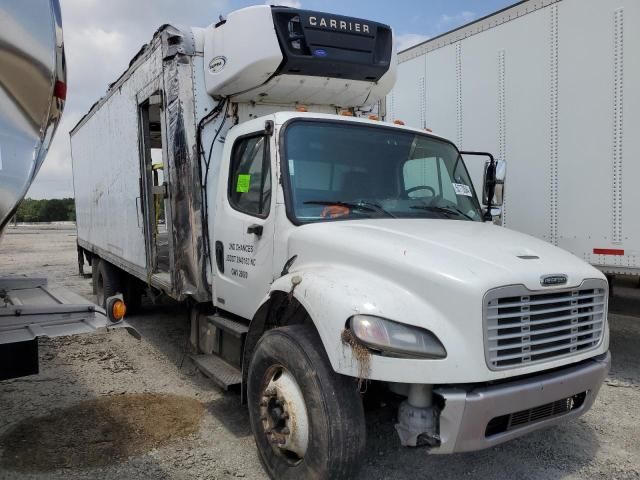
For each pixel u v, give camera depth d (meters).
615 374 5.46
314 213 3.80
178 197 4.78
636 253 5.16
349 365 2.79
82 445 3.93
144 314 8.39
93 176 8.53
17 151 2.70
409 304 2.86
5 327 3.09
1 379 3.03
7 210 2.73
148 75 5.43
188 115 4.73
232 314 4.64
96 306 3.47
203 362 4.51
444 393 2.73
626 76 5.17
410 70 7.63
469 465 3.66
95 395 4.93
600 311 3.35
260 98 4.89
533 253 3.29
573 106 5.62
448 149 4.83
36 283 4.23
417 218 4.07
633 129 5.13
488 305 2.77
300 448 3.10
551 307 3.05
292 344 3.13
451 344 2.73
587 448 3.90
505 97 6.30
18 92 2.66
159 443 3.97
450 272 2.84
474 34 6.64
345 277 3.12
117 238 7.16
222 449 3.89
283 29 4.39
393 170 4.29
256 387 3.50
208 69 4.77
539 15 5.89
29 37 2.64
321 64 4.56
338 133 4.18
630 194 5.18
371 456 3.76
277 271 3.81
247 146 4.34
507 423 2.90
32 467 3.60
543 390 2.90
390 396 3.31
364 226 3.59
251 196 4.19
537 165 6.00
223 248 4.53
